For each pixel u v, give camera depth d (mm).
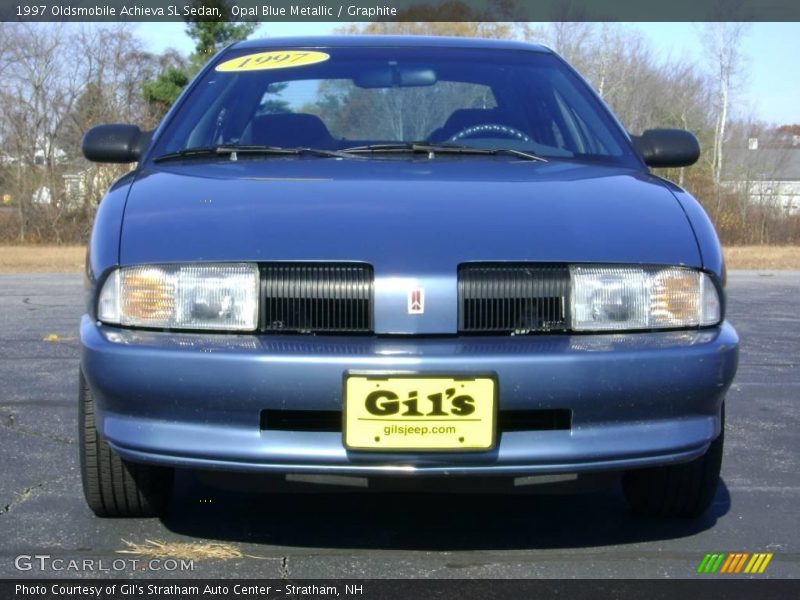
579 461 2527
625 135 3688
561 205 2854
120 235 2734
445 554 2908
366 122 3600
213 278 2586
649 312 2660
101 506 3090
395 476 2492
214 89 3762
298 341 2518
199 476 2748
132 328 2621
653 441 2580
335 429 2510
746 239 28203
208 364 2459
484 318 2570
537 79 3871
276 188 2926
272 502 3369
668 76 34406
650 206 2914
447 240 2621
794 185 30953
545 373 2459
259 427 2498
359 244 2598
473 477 2623
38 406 4820
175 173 3150
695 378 2572
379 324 2531
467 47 4039
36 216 27531
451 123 3617
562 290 2611
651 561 2877
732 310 9773
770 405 5133
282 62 3865
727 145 31406
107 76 32219
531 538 3055
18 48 30391
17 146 28906
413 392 2430
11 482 3568
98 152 3602
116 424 2602
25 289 11695
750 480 3756
